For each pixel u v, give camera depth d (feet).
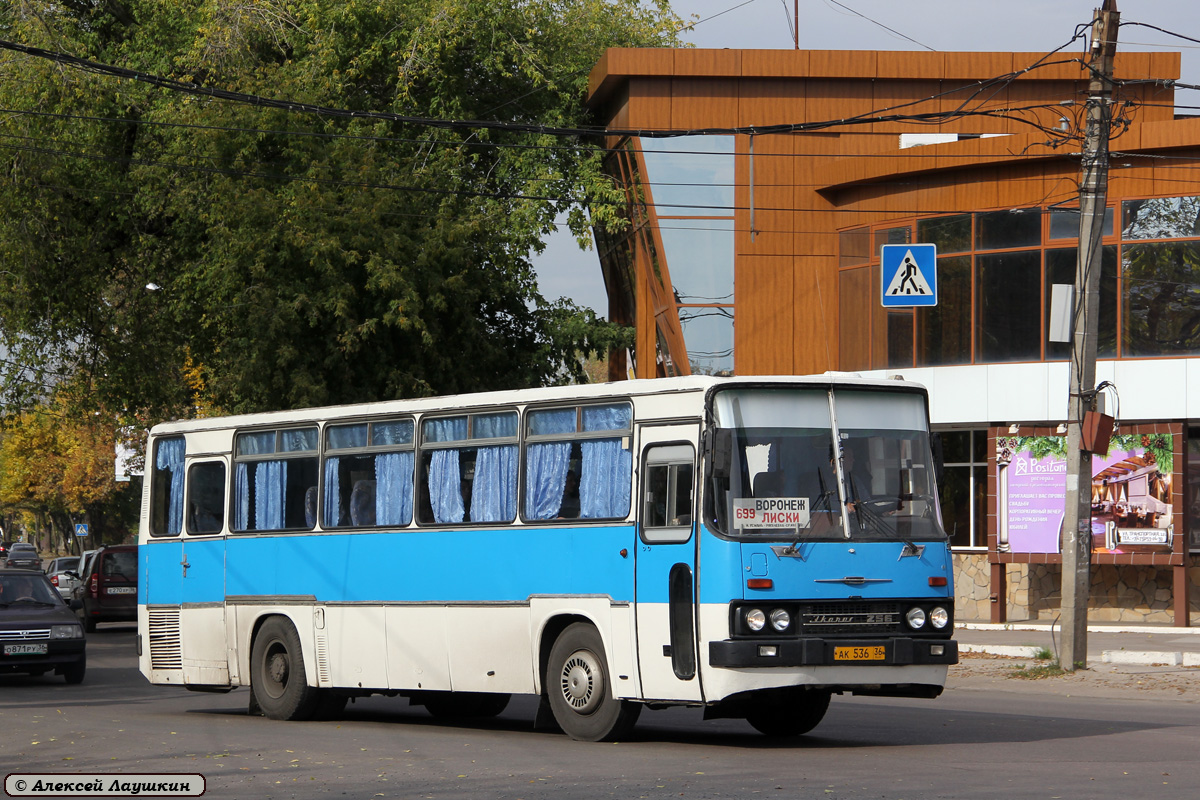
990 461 169.58
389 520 92.73
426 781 63.36
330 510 97.09
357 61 207.62
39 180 193.26
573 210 213.66
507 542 84.28
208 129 181.88
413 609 89.92
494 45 215.72
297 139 187.83
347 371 184.96
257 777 65.57
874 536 74.18
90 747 78.64
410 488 91.56
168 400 224.74
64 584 227.20
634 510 76.48
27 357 214.07
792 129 140.56
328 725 94.27
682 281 200.54
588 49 231.30
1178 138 166.71
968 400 178.60
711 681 71.00
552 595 81.00
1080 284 124.88
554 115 218.79
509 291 202.69
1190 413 165.27
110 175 201.46
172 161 188.14
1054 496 165.89
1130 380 168.55
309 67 192.85
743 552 71.15
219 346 201.36
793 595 71.56
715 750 74.13
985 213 178.91
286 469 101.24
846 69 198.80
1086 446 125.08
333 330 183.52
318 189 179.93
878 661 72.13
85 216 207.00
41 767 70.08
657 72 200.75
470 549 86.58
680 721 93.91
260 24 195.72
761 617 70.74
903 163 183.52
